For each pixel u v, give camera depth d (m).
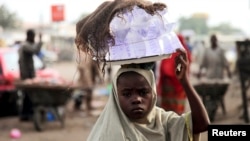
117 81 2.07
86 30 1.99
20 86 9.48
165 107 7.01
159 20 1.99
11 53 11.52
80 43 2.03
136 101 2.02
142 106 2.03
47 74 10.50
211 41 12.16
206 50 12.17
